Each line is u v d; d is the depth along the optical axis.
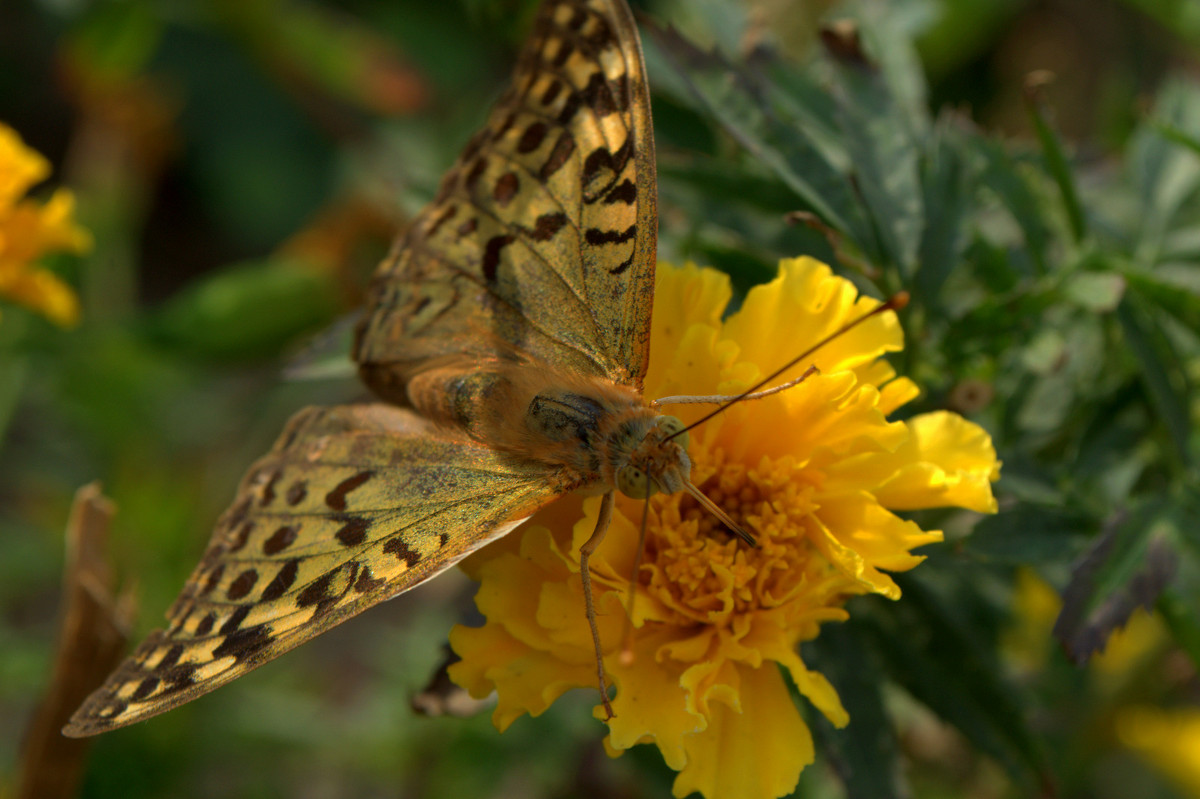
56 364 0.32
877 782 0.25
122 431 0.32
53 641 0.31
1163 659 0.30
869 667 0.25
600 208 0.25
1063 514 0.25
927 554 0.26
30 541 0.32
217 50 0.45
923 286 0.26
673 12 0.37
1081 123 0.40
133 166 0.38
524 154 0.25
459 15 0.46
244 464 0.35
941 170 0.26
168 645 0.25
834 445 0.25
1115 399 0.26
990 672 0.26
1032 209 0.26
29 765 0.27
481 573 0.25
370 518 0.25
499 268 0.26
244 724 0.31
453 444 0.25
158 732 0.30
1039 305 0.26
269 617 0.25
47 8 0.39
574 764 0.30
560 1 0.25
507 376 0.25
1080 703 0.30
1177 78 0.28
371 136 0.45
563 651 0.24
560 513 0.25
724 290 0.25
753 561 0.25
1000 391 0.27
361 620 0.37
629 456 0.24
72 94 0.37
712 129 0.28
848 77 0.26
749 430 0.25
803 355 0.24
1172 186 0.28
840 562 0.24
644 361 0.25
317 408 0.26
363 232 0.35
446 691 0.25
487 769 0.31
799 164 0.26
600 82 0.25
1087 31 0.41
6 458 0.35
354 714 0.32
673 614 0.25
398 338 0.26
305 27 0.41
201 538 0.32
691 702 0.24
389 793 0.34
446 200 0.26
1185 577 0.26
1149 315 0.26
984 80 0.41
